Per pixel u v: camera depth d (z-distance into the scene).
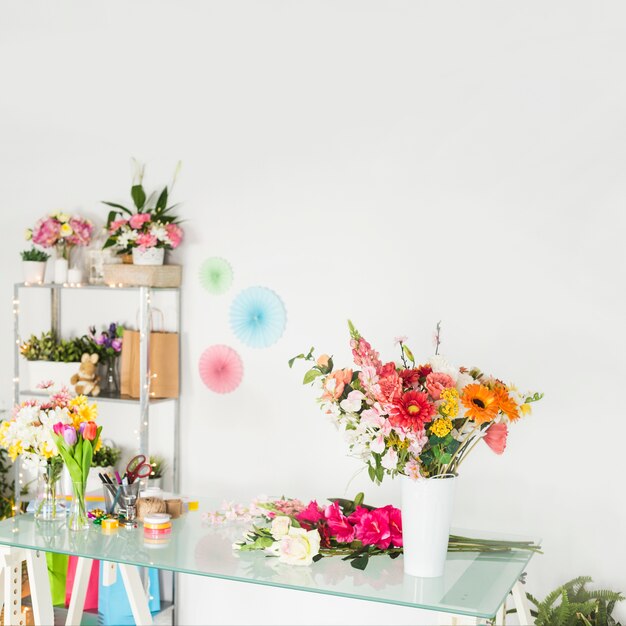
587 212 3.33
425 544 2.60
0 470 4.33
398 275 3.60
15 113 4.27
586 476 3.36
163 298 4.02
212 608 3.91
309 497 3.77
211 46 3.90
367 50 3.63
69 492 3.32
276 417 3.82
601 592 3.27
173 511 3.21
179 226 3.96
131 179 4.07
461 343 3.51
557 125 3.37
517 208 3.42
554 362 3.38
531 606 3.42
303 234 3.75
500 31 3.44
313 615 3.74
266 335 3.82
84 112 4.14
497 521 3.47
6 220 4.32
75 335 4.21
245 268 3.86
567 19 3.34
